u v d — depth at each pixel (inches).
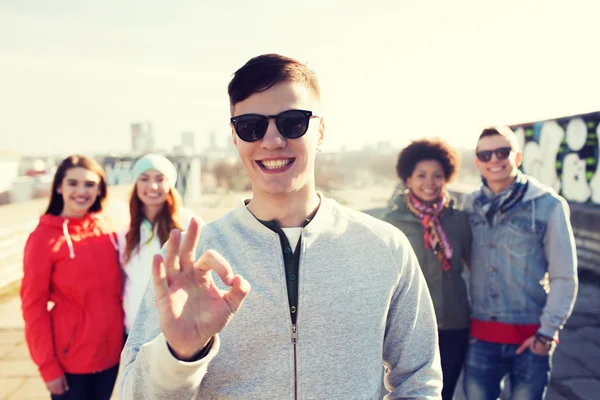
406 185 111.3
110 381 101.4
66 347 94.5
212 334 41.4
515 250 99.2
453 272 104.2
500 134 100.4
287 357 48.1
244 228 53.1
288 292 49.9
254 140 50.8
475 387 102.7
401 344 56.4
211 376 47.4
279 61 51.4
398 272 55.0
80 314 95.8
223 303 42.1
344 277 51.1
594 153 296.2
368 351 50.6
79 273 95.3
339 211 57.0
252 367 47.7
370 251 53.7
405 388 55.5
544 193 99.8
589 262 273.6
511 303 99.2
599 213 263.6
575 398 132.6
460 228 106.3
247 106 51.4
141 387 43.3
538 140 370.6
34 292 92.4
